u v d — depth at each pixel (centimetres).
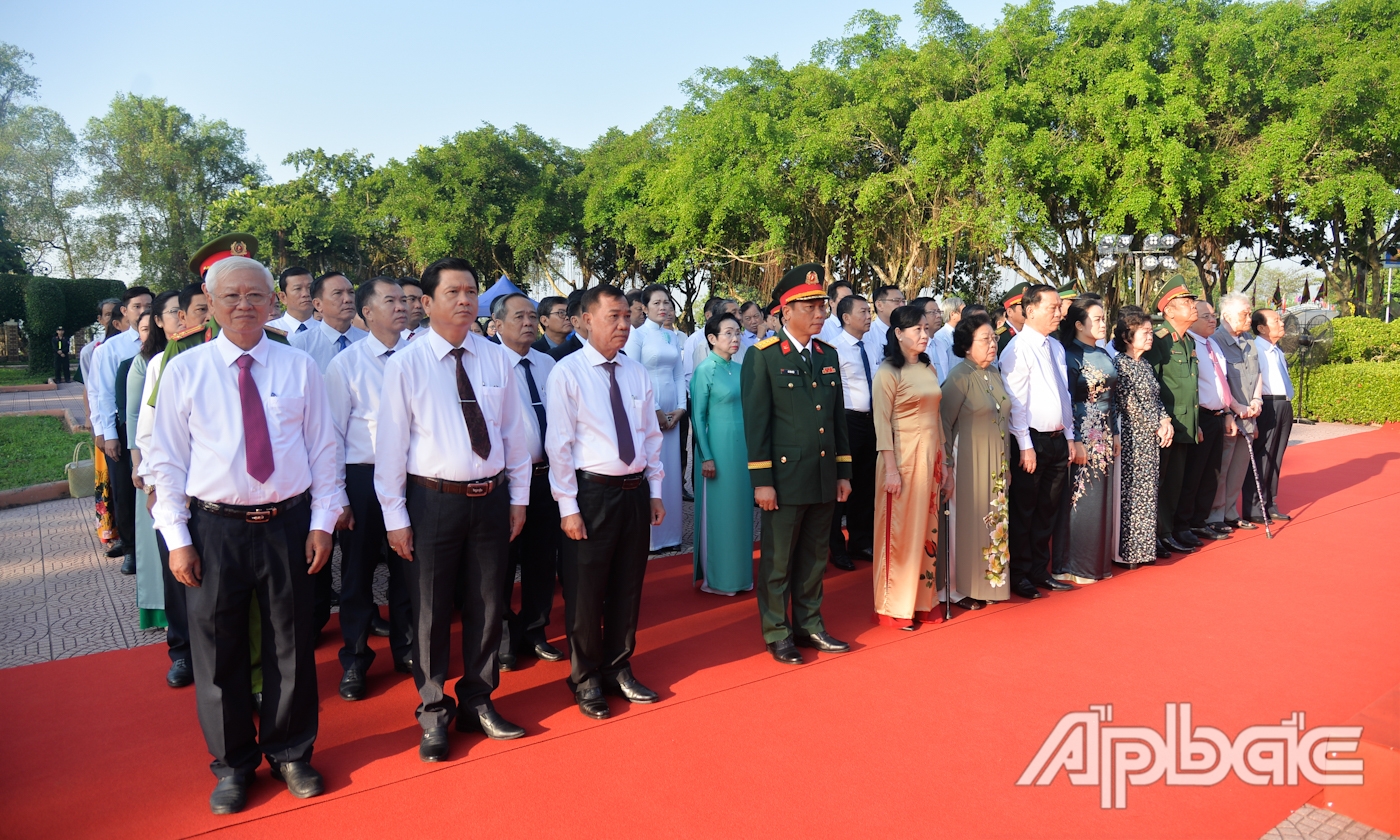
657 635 445
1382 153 1592
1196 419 582
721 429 508
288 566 286
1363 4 1599
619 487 347
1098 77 1551
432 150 2505
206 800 284
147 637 444
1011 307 579
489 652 331
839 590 523
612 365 353
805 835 261
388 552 395
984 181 1550
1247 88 1488
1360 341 1382
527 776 297
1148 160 1484
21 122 3238
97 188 3622
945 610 467
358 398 389
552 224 2466
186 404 275
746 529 514
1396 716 279
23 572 571
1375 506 719
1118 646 414
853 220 1844
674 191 1956
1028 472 488
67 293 2620
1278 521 678
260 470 275
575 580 344
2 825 269
